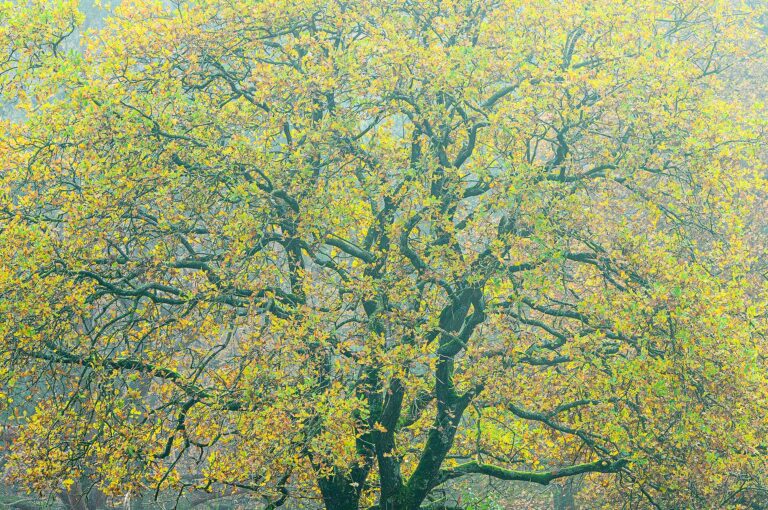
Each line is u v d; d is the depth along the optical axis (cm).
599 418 2709
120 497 3481
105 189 2481
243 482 2511
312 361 2406
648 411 2502
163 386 2427
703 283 2464
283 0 2655
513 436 3194
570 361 2725
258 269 2514
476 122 2786
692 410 2389
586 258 2739
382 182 2655
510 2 2812
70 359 2466
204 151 2578
